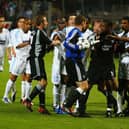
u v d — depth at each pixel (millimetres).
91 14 97438
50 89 47500
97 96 43656
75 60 32000
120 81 33094
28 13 92875
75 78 32062
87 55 33906
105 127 29281
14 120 31031
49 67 64688
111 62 32250
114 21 94062
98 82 32250
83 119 31641
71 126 29344
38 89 33312
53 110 35281
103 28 31672
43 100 33375
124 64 32844
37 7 91562
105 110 36062
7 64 63906
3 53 45250
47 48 33188
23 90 38438
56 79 34719
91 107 37562
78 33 31875
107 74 32062
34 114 33250
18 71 38500
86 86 32094
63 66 33875
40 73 32969
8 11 92375
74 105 35969
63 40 33844
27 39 38406
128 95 34281
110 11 100312
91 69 32125
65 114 33156
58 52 35000
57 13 95188
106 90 32844
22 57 38406
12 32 38750
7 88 38625
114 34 33031
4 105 37312
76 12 97062
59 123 30172
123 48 32656
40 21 32906
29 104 34062
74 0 100750
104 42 31719
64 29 34031
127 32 33156
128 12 98875
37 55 32906
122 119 32031
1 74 56844
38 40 32844
